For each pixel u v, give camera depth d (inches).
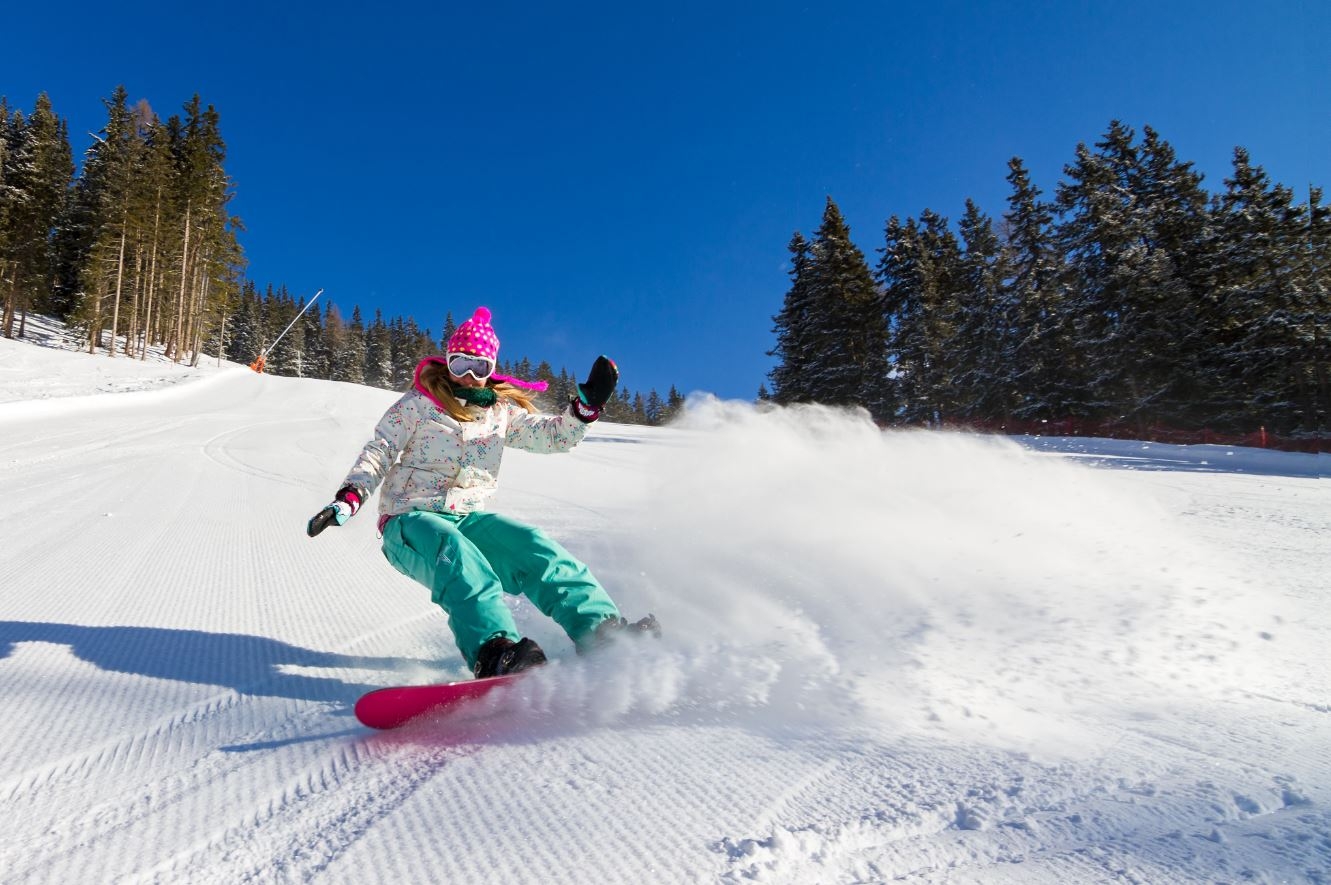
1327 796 48.6
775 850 42.9
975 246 1374.3
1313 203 970.7
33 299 1625.2
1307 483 367.2
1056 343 1112.2
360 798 53.5
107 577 141.4
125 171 1536.7
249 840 47.7
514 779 55.4
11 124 1771.7
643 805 49.9
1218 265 1015.0
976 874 40.1
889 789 51.2
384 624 114.3
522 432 104.0
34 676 84.7
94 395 761.0
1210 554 150.3
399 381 3826.3
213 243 1844.2
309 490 293.1
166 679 85.3
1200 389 1018.7
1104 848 42.3
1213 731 61.9
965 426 1252.5
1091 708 67.4
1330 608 104.3
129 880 43.1
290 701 78.5
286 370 3307.1
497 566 93.7
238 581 142.4
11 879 43.2
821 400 1348.4
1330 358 943.0
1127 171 1174.3
